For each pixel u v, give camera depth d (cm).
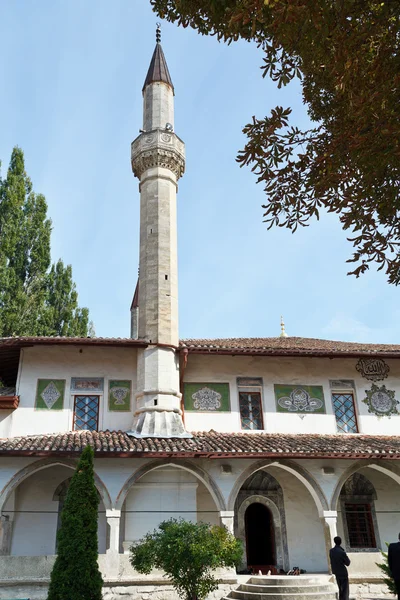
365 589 1511
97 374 1917
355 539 1855
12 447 1528
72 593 1119
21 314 2667
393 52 702
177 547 1222
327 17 650
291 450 1638
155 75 2402
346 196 837
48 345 1891
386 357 2012
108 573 1452
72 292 3120
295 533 1834
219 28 799
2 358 1986
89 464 1262
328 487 1684
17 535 1698
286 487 1888
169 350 1895
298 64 823
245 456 1609
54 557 1391
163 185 2164
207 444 1658
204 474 1634
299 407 1997
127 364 1948
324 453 1652
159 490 1680
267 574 1700
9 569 1367
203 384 1975
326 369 2069
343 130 796
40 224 2950
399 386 2080
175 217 2167
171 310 1961
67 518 1195
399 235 838
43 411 1838
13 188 2889
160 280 1989
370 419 2014
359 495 1906
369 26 672
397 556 936
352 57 705
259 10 674
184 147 2289
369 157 741
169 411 1800
